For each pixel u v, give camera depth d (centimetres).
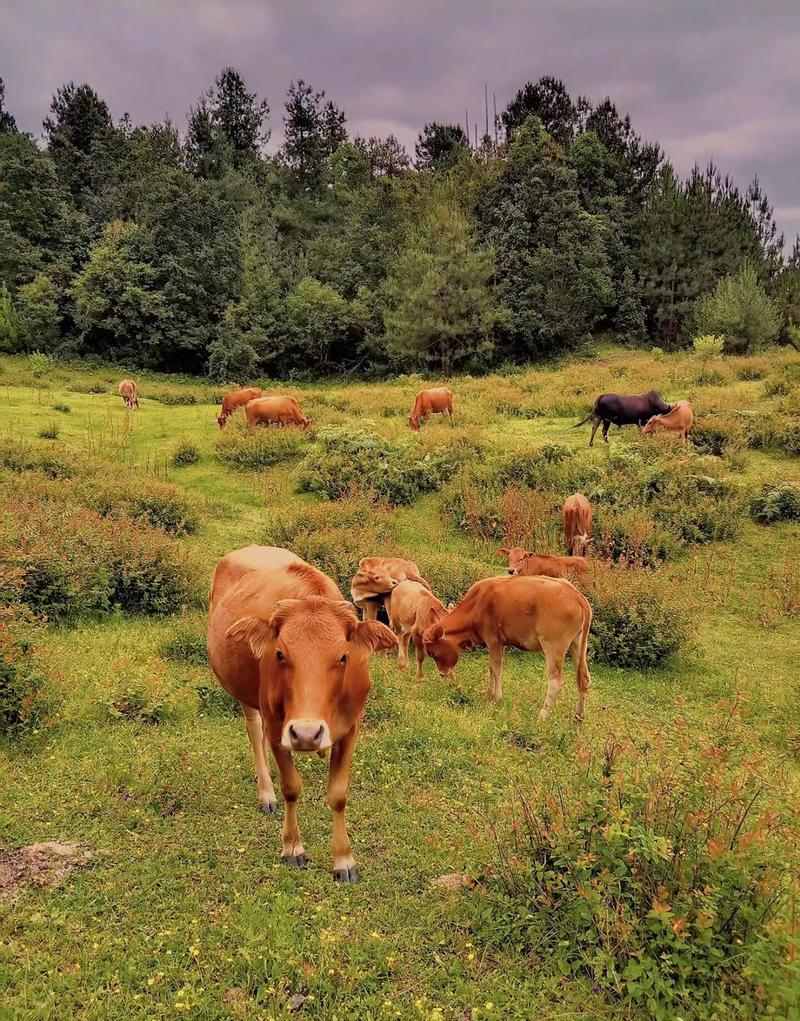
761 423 1894
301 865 464
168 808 518
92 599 948
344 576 1148
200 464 1905
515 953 389
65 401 2686
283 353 4834
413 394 2845
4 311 4350
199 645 848
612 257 5281
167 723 662
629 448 1759
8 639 646
